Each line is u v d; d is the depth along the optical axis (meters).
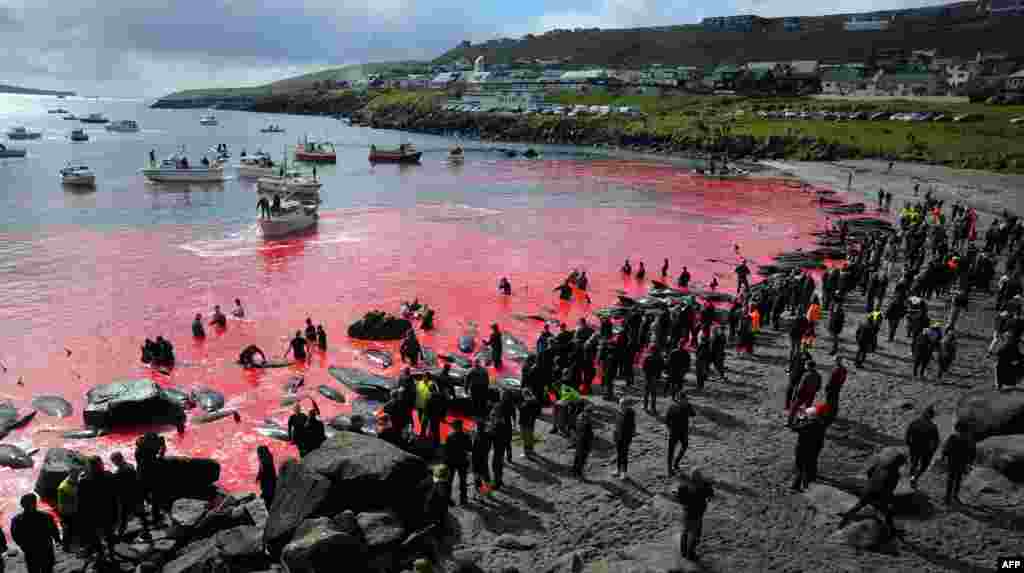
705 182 90.88
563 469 16.36
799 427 14.42
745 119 142.25
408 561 12.26
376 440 14.93
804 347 23.98
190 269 40.12
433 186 83.38
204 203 64.62
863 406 19.41
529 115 183.38
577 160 122.31
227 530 13.34
